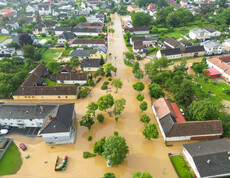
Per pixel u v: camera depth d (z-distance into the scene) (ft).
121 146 188.75
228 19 650.43
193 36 547.90
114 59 444.14
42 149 218.79
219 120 227.61
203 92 314.55
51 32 611.47
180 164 199.31
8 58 401.70
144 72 381.19
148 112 275.59
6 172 193.06
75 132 241.14
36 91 301.02
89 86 338.13
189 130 222.28
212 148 195.31
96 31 597.11
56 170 193.57
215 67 383.24
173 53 441.27
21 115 240.53
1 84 293.64
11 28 631.15
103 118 250.37
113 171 193.88
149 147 220.64
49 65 361.30
